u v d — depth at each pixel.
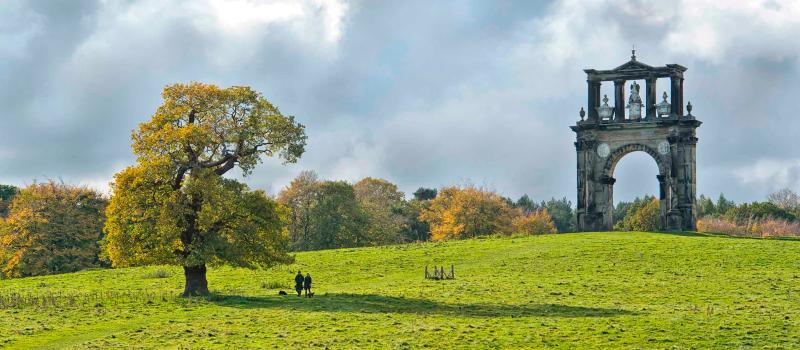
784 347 51.38
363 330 57.59
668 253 92.94
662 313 61.94
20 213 122.00
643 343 52.81
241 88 76.00
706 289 73.06
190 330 58.41
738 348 51.25
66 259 122.94
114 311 66.62
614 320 59.59
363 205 163.00
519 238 112.56
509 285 77.69
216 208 72.69
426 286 78.50
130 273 97.31
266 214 74.44
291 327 59.00
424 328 57.78
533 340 54.06
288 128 76.31
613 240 104.12
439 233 163.75
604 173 121.56
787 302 66.50
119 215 73.25
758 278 77.88
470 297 71.38
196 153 74.81
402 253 102.25
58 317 64.38
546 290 74.44
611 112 121.44
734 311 62.50
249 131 75.25
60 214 123.38
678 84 119.94
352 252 106.19
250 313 64.75
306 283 73.81
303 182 161.62
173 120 75.44
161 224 71.44
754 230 166.75
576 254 94.75
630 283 77.12
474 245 106.69
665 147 118.94
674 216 117.69
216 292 77.69
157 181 73.81
